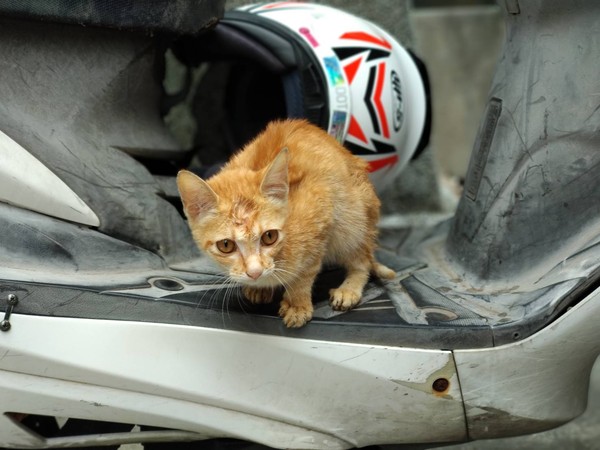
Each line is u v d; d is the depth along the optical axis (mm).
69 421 1945
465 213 2098
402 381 1905
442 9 4172
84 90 2027
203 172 2215
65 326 1862
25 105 1978
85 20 1990
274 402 1900
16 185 1922
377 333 1903
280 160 1874
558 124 1973
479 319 1921
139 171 2051
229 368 1889
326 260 2027
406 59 2316
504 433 1943
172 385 1876
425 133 2350
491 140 2062
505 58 2068
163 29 2047
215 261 1913
